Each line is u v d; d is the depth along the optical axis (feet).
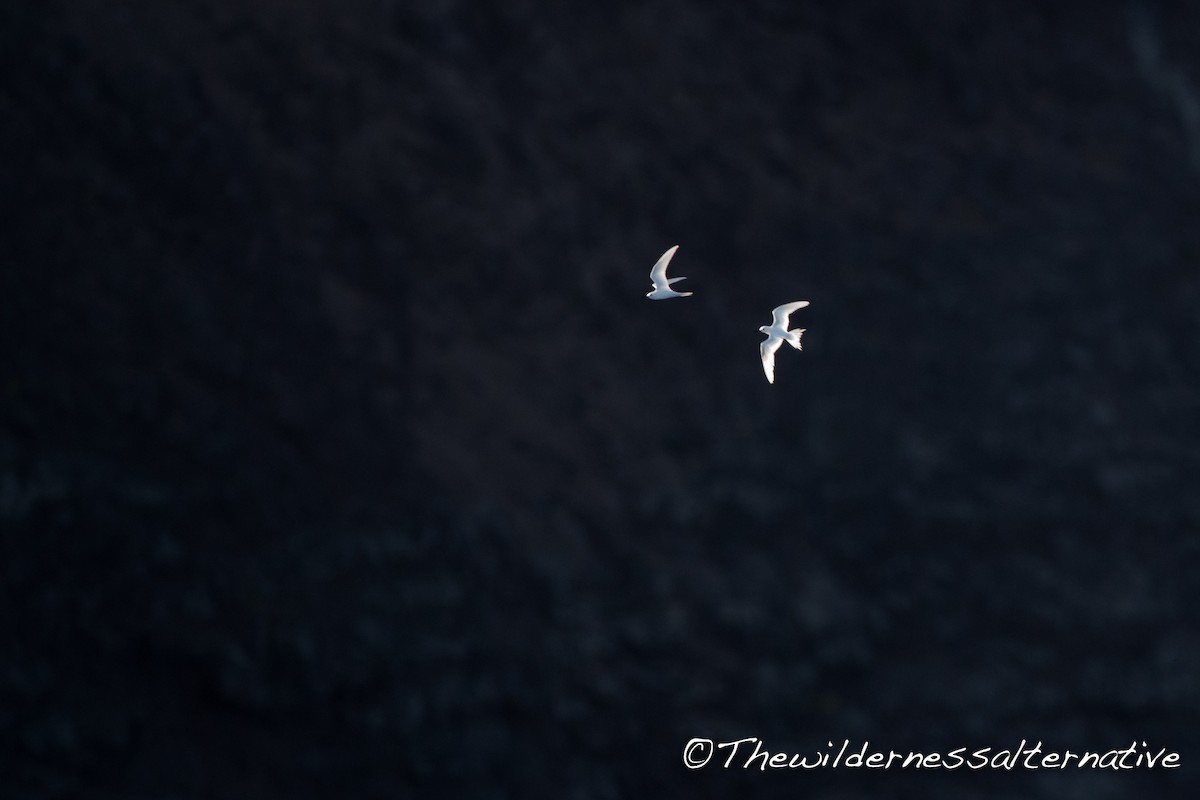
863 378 81.61
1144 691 70.38
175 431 62.64
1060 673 70.49
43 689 53.72
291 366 67.97
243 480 62.54
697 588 68.03
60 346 62.80
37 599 55.47
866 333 84.12
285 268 71.51
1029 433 81.82
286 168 75.41
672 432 75.20
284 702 57.00
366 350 70.59
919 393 82.07
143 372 63.87
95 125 71.00
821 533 73.31
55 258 65.67
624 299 80.28
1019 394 83.76
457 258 77.25
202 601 57.98
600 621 64.75
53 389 61.26
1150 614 74.54
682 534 70.49
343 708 57.67
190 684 56.18
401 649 59.88
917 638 70.38
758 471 74.90
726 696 64.64
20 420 59.62
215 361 66.28
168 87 74.13
